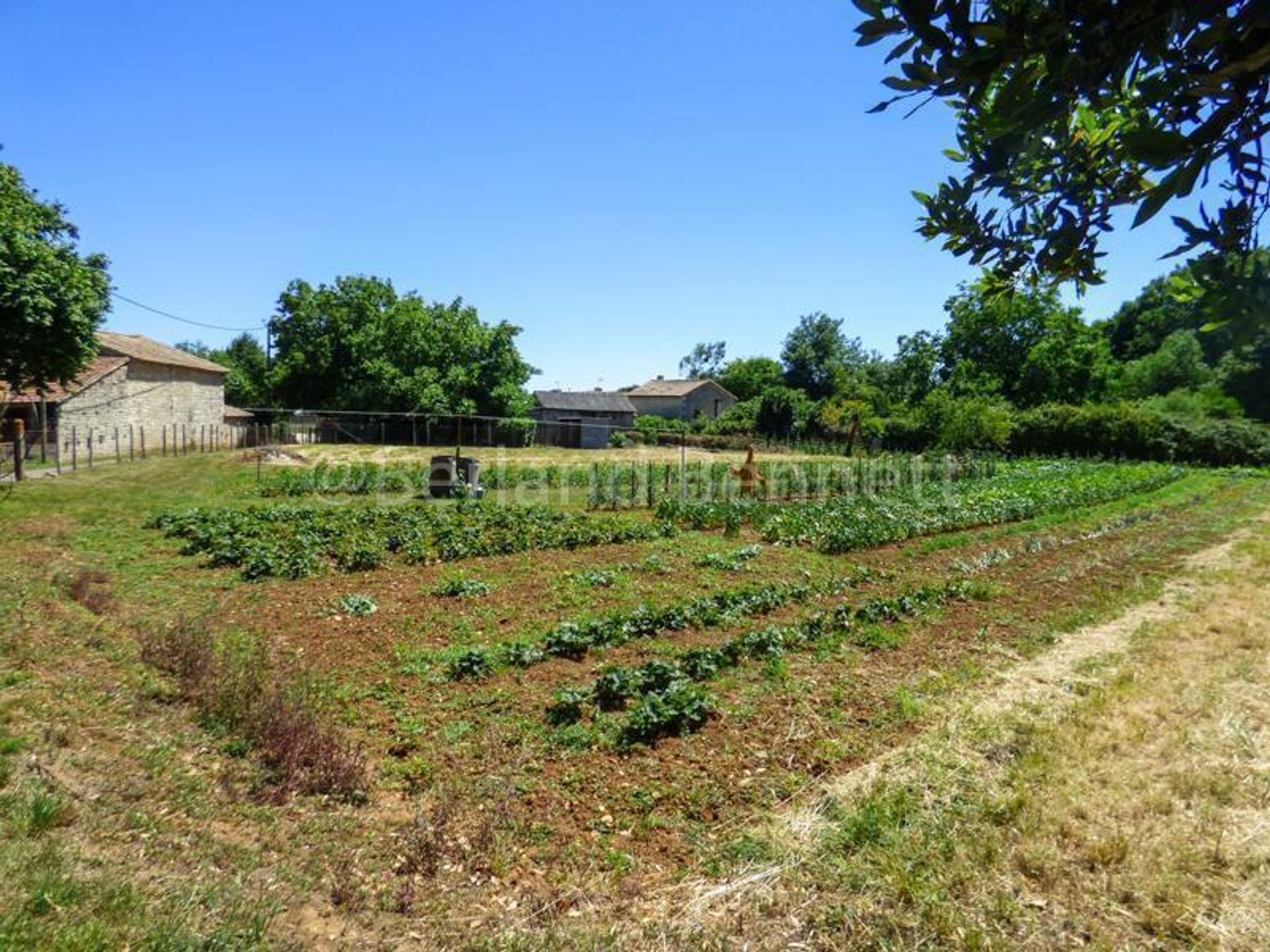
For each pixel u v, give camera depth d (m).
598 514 17.09
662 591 10.02
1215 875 3.68
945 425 36.34
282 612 8.52
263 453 28.12
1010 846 3.90
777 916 3.42
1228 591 9.98
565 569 11.32
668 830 4.20
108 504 15.32
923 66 1.63
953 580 10.40
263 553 10.44
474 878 3.68
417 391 41.59
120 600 8.44
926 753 5.04
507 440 43.62
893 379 59.59
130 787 4.15
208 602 8.80
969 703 5.98
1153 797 4.36
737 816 4.34
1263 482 27.36
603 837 4.11
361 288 47.75
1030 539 14.35
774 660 6.96
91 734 4.76
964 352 55.28
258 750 4.80
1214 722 5.48
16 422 18.30
